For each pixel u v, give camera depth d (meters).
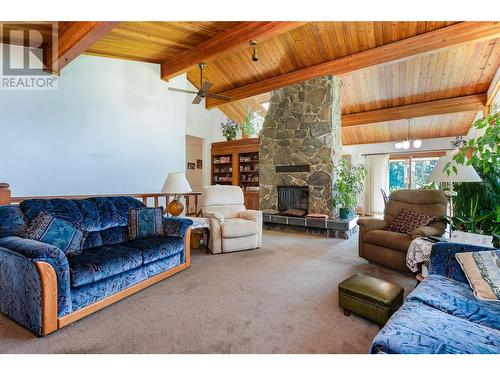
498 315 1.33
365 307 1.91
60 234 2.23
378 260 3.18
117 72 4.70
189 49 4.66
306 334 1.78
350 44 4.92
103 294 2.13
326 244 4.41
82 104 4.31
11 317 1.94
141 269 2.49
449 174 2.31
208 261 3.43
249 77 6.63
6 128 3.68
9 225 2.16
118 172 4.70
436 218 3.05
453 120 7.22
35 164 3.89
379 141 8.96
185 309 2.13
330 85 5.41
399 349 1.10
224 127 8.55
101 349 1.63
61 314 1.84
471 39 3.92
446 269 1.85
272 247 4.20
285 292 2.46
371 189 9.16
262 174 6.45
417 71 5.59
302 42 5.14
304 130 5.75
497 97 5.30
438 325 1.24
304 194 5.78
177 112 5.62
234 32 4.02
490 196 2.35
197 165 8.82
